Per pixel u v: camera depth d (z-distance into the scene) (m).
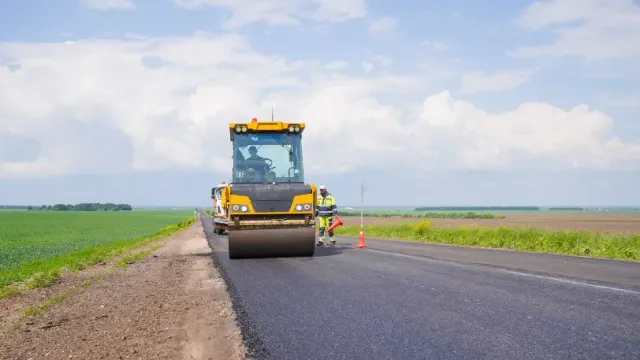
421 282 10.70
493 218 91.56
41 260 19.06
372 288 10.05
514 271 12.42
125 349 6.31
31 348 6.50
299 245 16.72
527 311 7.73
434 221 71.25
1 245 29.41
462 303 8.40
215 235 35.38
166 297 10.03
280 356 5.78
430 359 5.50
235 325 7.29
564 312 7.64
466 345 5.98
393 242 25.72
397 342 6.18
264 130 17.41
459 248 21.09
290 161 17.41
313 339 6.42
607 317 7.30
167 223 77.69
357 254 17.84
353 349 5.94
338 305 8.46
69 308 9.19
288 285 10.82
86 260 18.25
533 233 24.47
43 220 91.25
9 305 9.92
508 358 5.49
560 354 5.59
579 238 21.53
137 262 17.73
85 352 6.23
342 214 120.81
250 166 17.22
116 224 72.81
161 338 6.79
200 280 12.33
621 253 17.61
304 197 16.67
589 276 11.77
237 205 16.41
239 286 10.88
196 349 6.21
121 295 10.48
